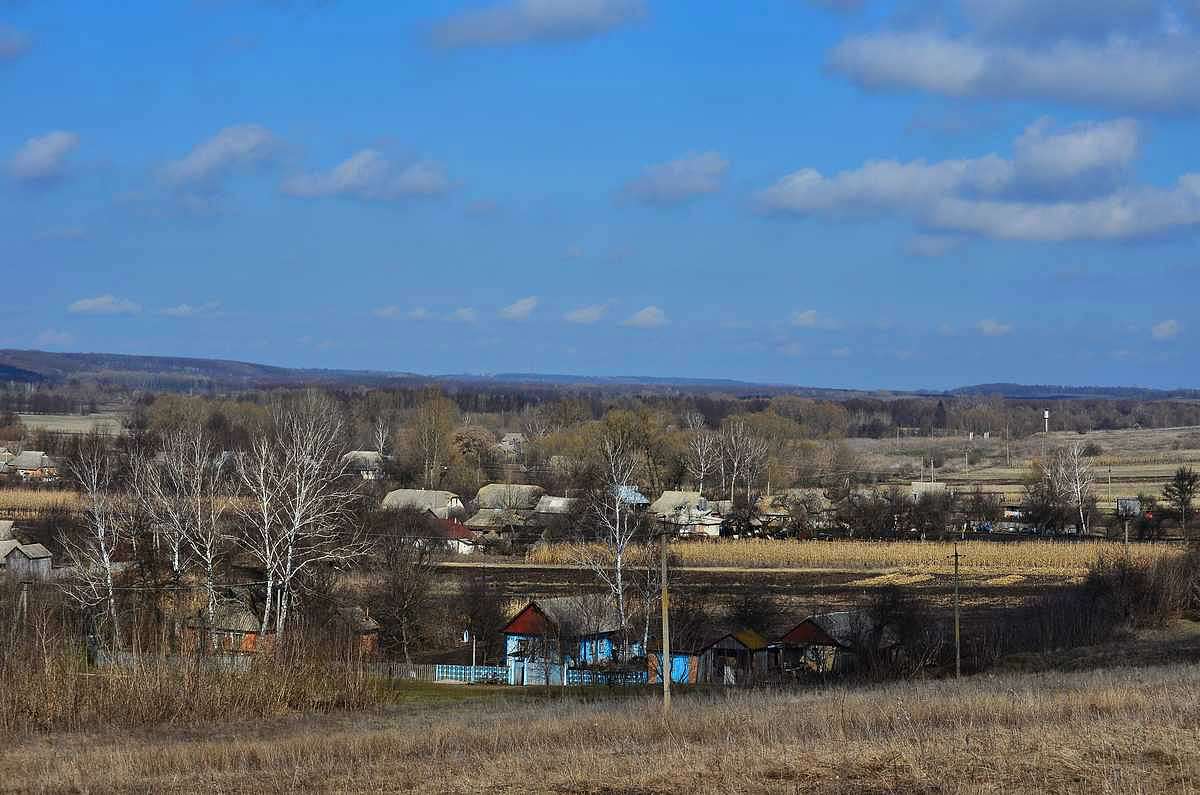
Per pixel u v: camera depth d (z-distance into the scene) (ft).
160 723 168.55
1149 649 246.47
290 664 188.14
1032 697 139.33
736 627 263.90
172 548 257.96
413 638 278.05
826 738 120.98
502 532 469.57
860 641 242.78
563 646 240.53
